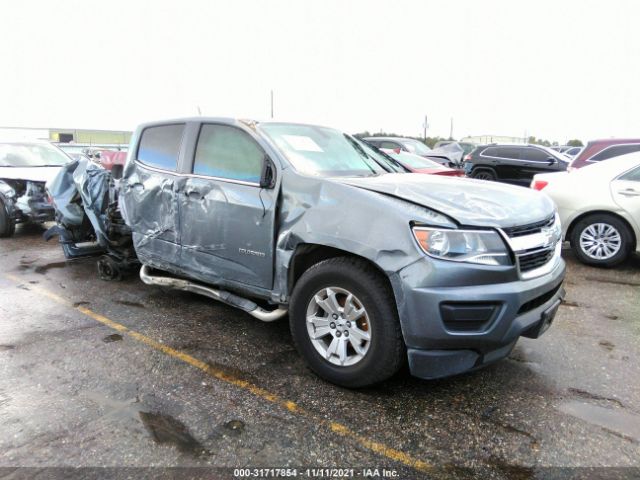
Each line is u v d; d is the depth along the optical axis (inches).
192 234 150.4
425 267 100.2
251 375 124.6
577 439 99.1
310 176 124.2
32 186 294.8
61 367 127.8
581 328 158.2
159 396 113.7
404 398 114.2
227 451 94.0
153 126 171.0
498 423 104.7
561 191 245.1
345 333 115.7
